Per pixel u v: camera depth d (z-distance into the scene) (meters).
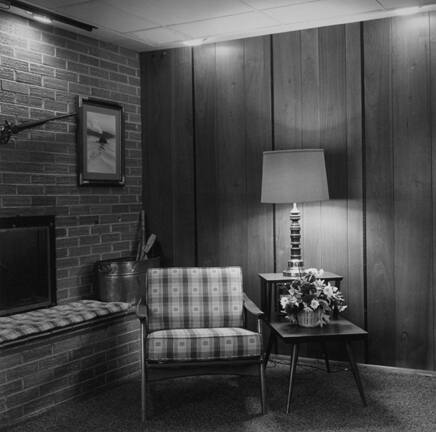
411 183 3.78
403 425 2.95
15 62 3.63
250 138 4.28
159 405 3.29
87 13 3.67
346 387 3.52
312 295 3.36
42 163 3.83
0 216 3.54
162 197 4.62
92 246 4.24
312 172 3.61
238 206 4.34
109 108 4.34
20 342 3.10
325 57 4.00
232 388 3.54
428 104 3.72
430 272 3.74
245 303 3.50
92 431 2.96
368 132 3.89
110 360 3.72
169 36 4.20
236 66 4.30
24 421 3.11
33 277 3.78
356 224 3.94
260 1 3.46
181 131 4.53
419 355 3.79
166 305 3.55
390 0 3.47
